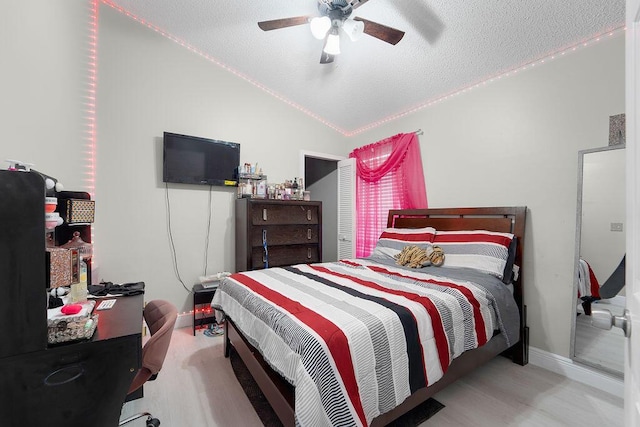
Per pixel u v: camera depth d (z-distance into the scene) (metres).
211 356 2.37
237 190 3.32
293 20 2.02
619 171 1.91
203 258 3.15
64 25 2.12
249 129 3.45
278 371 1.32
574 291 2.10
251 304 1.71
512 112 2.47
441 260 2.50
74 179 2.29
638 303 0.60
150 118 2.85
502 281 2.19
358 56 2.78
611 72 1.94
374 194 3.81
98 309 1.46
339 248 4.20
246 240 3.03
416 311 1.49
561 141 2.18
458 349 1.62
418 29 2.30
